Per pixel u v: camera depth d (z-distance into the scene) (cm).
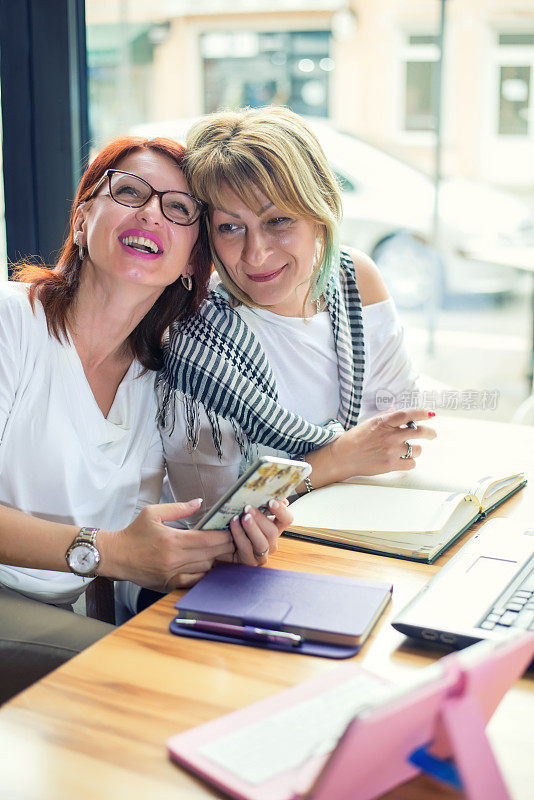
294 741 70
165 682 81
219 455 143
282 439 141
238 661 85
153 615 95
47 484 125
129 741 72
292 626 88
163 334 140
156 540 105
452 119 745
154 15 720
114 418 133
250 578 100
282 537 117
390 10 751
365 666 84
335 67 774
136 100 690
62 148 186
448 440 158
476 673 59
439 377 420
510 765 69
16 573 127
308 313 151
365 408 168
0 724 74
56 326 124
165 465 149
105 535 110
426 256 523
